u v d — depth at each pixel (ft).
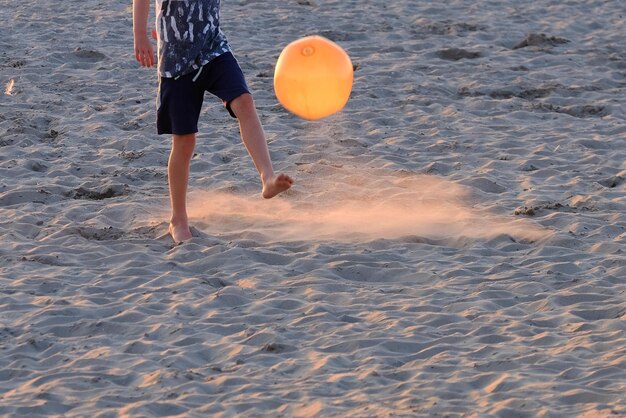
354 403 27.12
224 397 27.68
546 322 33.17
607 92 70.54
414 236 41.88
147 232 42.68
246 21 91.71
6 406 27.02
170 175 40.78
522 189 49.57
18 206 46.50
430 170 52.47
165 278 37.19
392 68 75.61
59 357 30.58
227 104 37.81
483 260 39.32
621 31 90.07
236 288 35.88
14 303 34.86
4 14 94.07
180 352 30.78
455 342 31.53
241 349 30.96
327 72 32.35
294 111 33.19
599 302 34.76
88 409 26.91
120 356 30.53
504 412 26.40
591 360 29.76
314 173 51.70
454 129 61.16
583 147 57.11
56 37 84.38
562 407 26.63
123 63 75.77
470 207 46.62
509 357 30.07
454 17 94.99
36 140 58.59
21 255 39.83
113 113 62.90
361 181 50.42
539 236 41.63
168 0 37.42
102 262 39.27
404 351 31.01
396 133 59.82
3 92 68.85
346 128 60.70
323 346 31.24
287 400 27.37
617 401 26.78
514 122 63.16
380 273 37.96
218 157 54.44
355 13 95.66
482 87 71.05
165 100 38.73
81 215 44.93
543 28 90.89
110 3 99.96
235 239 41.55
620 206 46.03
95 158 54.54
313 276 37.42
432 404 26.94
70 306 34.32
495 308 34.45
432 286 36.65
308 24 90.84
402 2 101.30
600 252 40.06
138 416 26.27
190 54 37.65
